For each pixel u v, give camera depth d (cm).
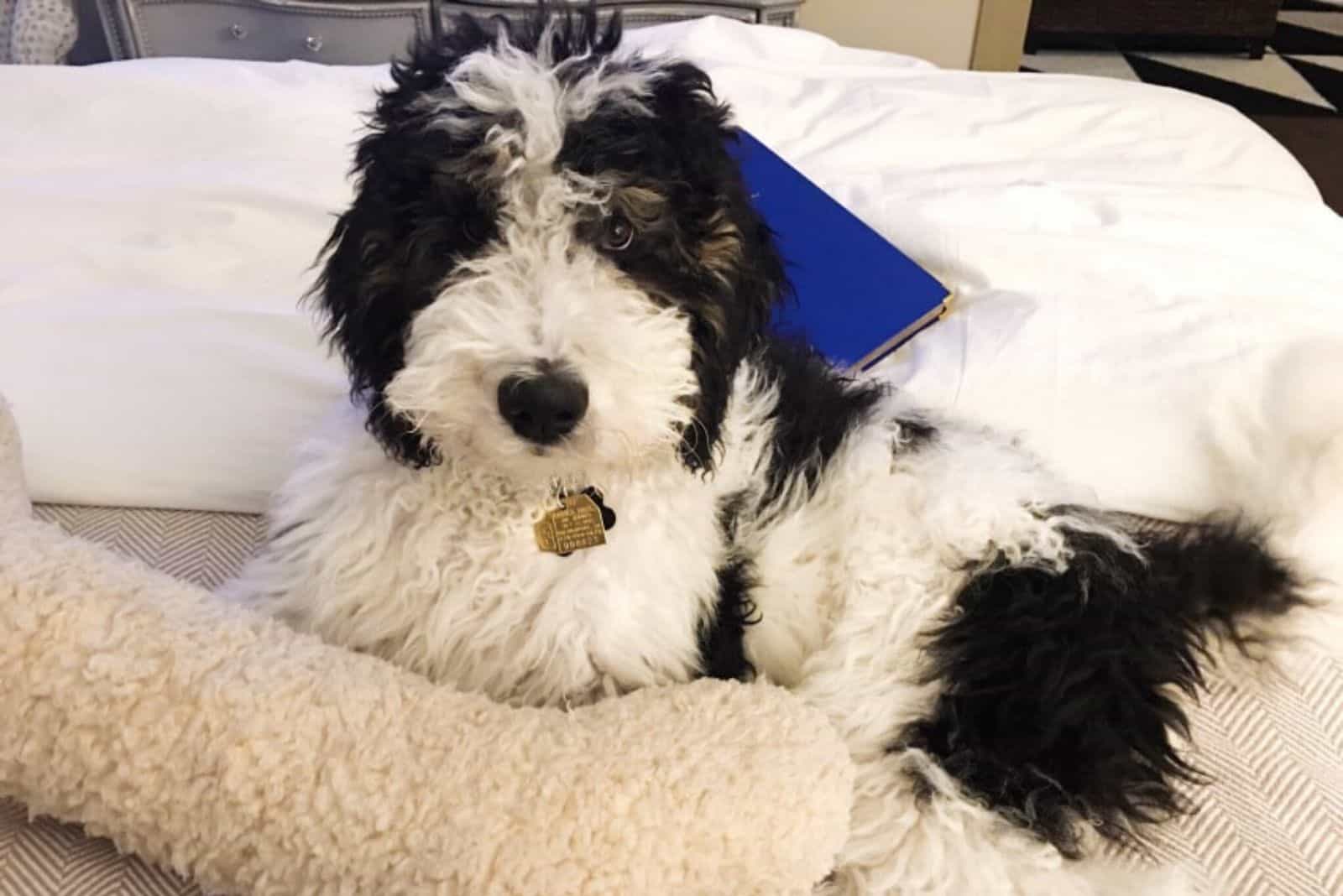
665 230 96
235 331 142
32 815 88
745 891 84
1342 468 130
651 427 93
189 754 82
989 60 335
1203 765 109
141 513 124
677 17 269
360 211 96
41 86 177
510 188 91
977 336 149
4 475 107
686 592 111
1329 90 424
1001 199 172
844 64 214
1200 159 187
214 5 264
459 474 106
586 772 83
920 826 103
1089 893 97
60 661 84
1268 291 158
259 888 82
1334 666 120
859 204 172
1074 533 118
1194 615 118
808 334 145
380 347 97
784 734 91
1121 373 143
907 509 123
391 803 80
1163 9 441
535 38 100
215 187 161
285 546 113
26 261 149
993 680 109
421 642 107
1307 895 98
